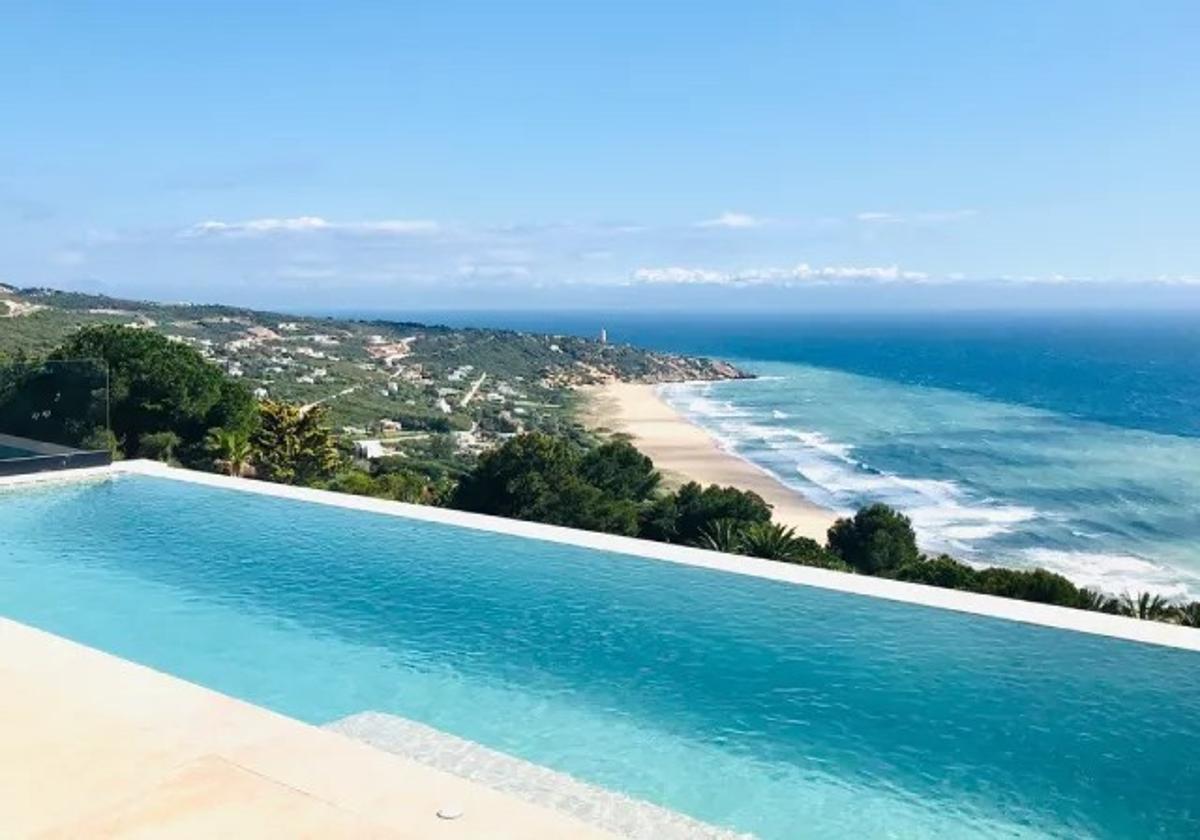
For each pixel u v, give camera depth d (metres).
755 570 12.00
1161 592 35.06
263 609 10.95
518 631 10.11
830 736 7.70
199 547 13.67
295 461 29.28
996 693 8.42
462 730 7.83
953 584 17.14
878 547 28.83
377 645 9.79
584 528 25.89
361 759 5.73
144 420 25.56
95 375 19.00
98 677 7.08
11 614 10.80
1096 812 6.61
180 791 5.29
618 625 10.23
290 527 14.77
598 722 7.97
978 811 6.59
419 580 11.96
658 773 7.11
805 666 9.07
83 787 5.34
